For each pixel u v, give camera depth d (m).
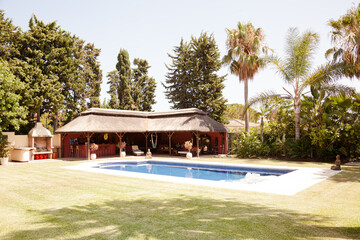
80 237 4.66
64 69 25.77
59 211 6.43
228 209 6.41
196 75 35.31
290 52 19.34
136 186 9.68
